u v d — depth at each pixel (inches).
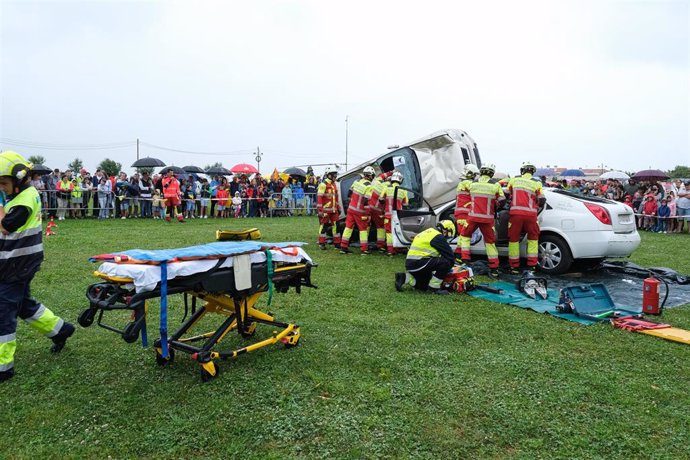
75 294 237.8
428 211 364.5
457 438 116.3
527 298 248.4
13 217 141.1
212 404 130.3
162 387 140.6
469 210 318.3
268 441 114.6
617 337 189.3
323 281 282.2
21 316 155.5
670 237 559.8
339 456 108.9
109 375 148.7
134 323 130.9
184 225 579.5
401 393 138.3
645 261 374.6
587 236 293.3
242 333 181.2
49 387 140.3
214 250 149.1
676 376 152.9
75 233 465.4
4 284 143.4
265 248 157.6
